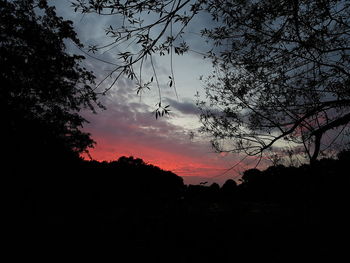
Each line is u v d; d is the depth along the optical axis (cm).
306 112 521
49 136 2041
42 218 1259
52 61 2008
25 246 825
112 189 2369
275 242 712
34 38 1895
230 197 1688
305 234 718
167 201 1415
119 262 688
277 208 1146
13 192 1652
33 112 1984
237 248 721
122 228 979
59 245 824
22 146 1817
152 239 855
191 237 848
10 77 1775
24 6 1769
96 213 1381
